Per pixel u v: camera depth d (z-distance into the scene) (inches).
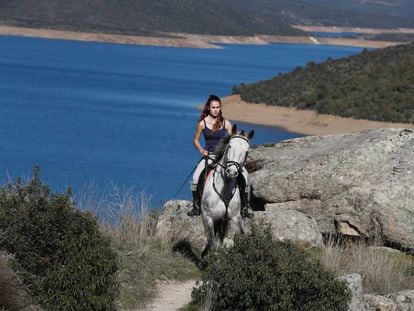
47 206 403.2
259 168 658.8
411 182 596.1
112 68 7332.7
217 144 489.1
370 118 3319.4
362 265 520.7
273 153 672.4
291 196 626.2
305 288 401.1
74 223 402.3
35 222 397.4
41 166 1849.2
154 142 2610.7
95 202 625.3
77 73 6461.6
